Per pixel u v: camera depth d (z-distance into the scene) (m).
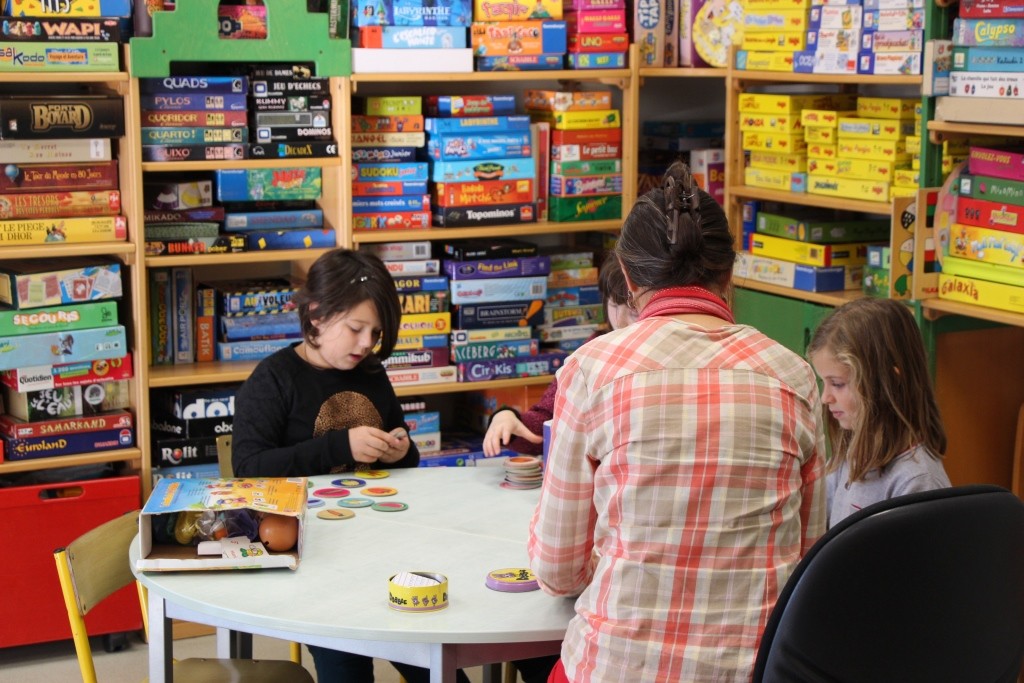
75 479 3.40
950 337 3.24
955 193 3.10
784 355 1.58
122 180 3.36
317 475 2.55
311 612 1.80
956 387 3.28
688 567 1.50
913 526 1.46
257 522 2.08
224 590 1.89
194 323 3.57
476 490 2.44
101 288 3.30
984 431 3.34
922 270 3.13
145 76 3.23
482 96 3.75
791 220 3.67
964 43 2.98
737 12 3.81
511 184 3.78
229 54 3.33
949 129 3.04
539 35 3.74
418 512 2.28
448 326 3.77
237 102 3.39
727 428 1.50
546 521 1.63
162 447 3.43
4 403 3.40
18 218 3.21
